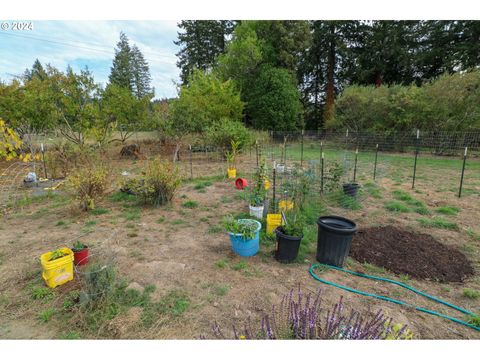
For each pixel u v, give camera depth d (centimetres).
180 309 243
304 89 2539
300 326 179
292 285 282
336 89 2497
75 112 1038
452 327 226
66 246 366
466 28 1639
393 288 281
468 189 676
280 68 1855
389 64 2077
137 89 4409
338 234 308
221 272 305
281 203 463
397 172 898
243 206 547
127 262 324
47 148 924
